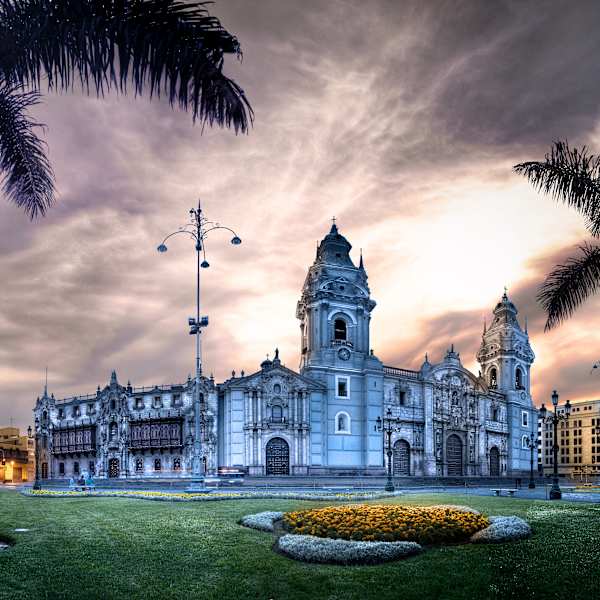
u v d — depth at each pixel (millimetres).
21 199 20969
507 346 136375
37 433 123500
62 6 16281
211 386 100875
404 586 19922
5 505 40750
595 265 32031
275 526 29484
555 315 32469
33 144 20984
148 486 68562
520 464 134250
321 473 97625
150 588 19609
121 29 15656
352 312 107312
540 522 30625
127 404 108812
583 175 31406
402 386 112438
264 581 20453
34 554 23047
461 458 121375
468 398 123438
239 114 15781
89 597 18719
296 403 98625
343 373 103875
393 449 107938
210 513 34438
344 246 110000
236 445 95812
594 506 40031
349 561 22484
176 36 15547
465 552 23875
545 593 19359
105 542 25281
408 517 27594
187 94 15797
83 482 73500
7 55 16844
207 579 20594
